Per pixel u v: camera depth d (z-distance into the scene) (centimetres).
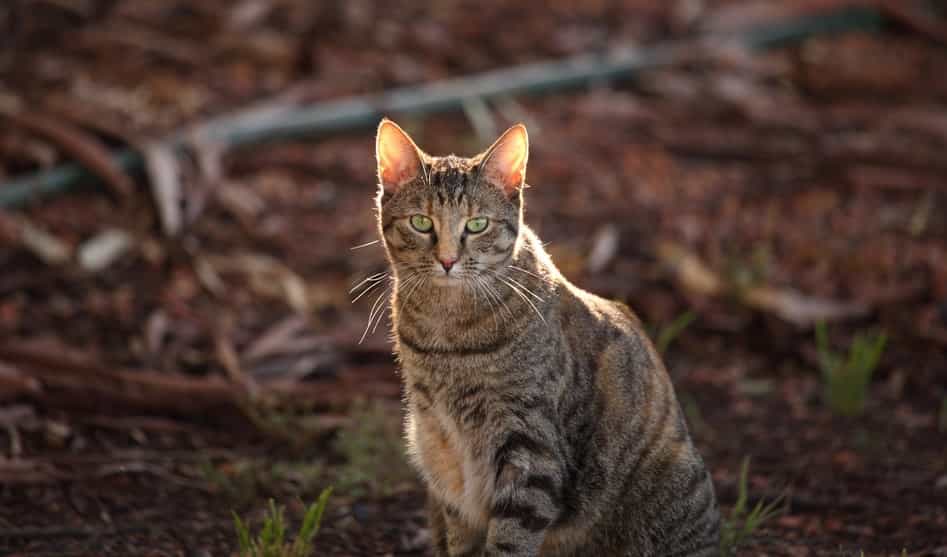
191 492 884
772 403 1070
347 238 1325
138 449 943
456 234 748
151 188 1333
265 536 739
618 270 1261
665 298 1205
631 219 1380
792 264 1295
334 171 1460
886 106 1697
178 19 1736
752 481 930
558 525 752
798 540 836
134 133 1429
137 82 1584
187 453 940
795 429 1020
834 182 1482
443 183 761
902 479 924
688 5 1908
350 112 1536
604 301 812
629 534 766
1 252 1232
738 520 866
